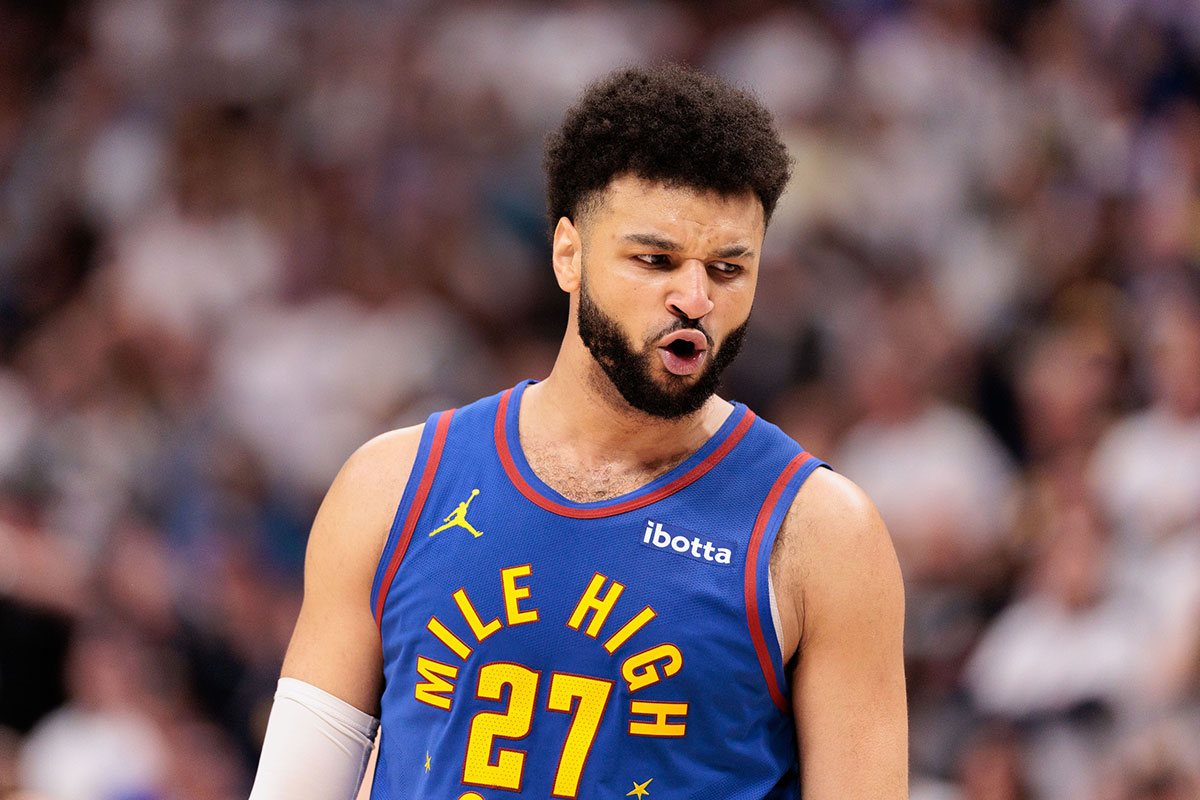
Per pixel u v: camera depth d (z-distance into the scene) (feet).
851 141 95.45
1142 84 102.47
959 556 70.33
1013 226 94.12
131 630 63.00
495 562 22.89
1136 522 66.08
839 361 81.71
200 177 99.50
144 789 57.06
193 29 111.45
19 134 112.37
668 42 107.34
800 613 22.67
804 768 22.84
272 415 82.84
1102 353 76.13
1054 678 60.18
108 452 77.71
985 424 80.33
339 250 93.35
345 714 24.29
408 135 101.19
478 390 85.25
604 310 22.50
